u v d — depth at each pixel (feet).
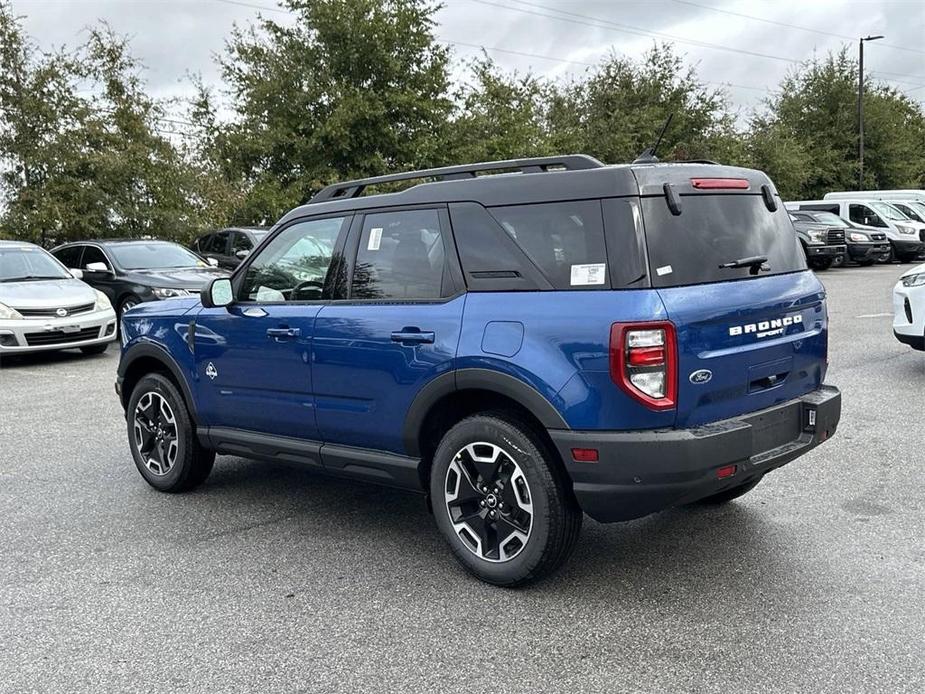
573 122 110.32
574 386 11.66
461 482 13.24
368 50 82.79
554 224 12.30
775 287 13.05
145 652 11.30
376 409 14.06
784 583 12.79
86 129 62.34
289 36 85.05
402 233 14.10
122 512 17.21
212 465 18.67
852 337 36.24
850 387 26.40
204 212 69.51
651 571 13.44
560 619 11.92
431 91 85.81
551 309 12.00
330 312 14.67
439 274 13.47
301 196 82.38
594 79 114.01
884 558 13.56
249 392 16.25
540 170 13.28
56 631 11.96
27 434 24.14
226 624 12.07
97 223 63.05
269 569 14.06
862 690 9.82
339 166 84.07
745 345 12.29
